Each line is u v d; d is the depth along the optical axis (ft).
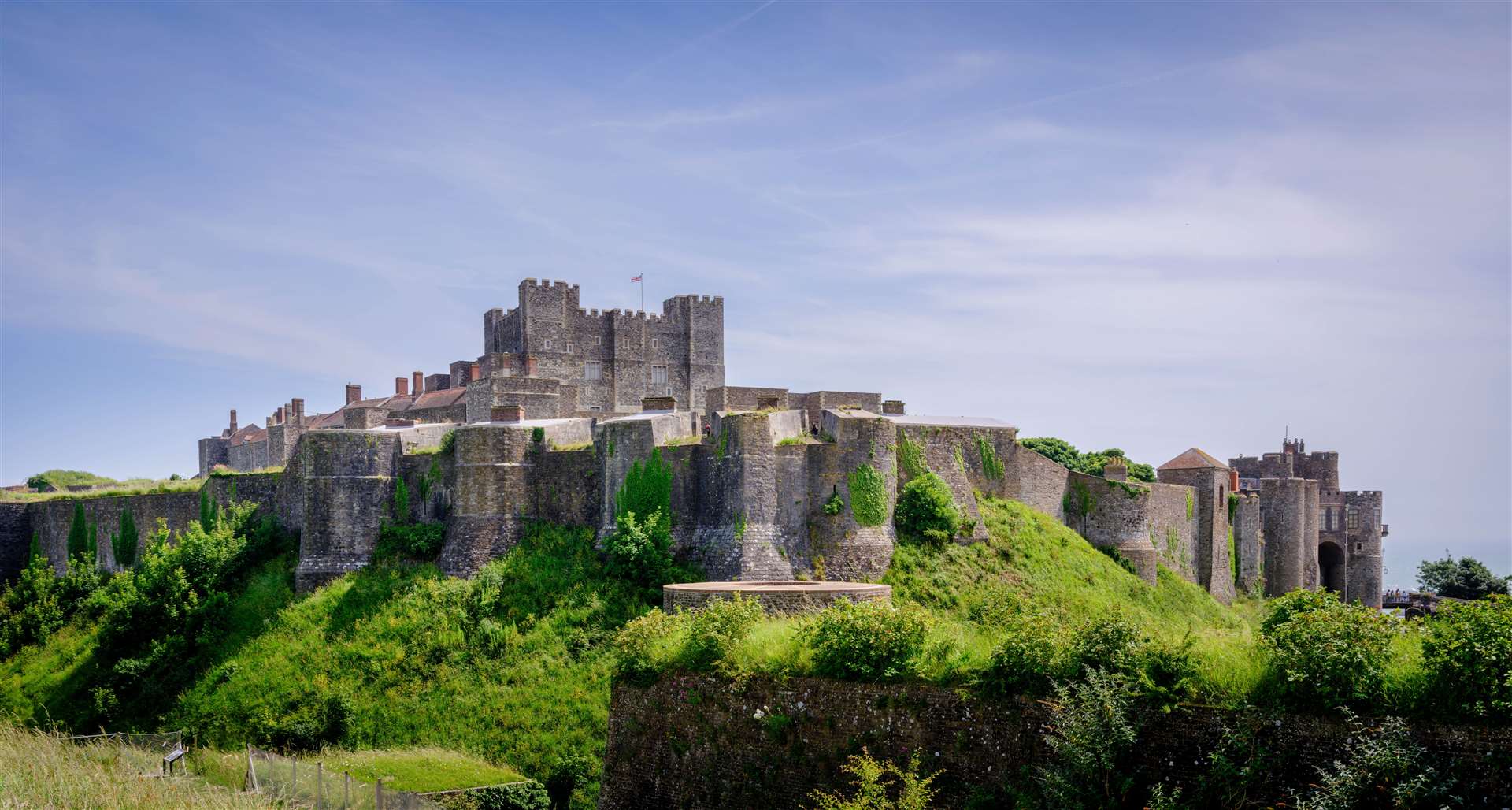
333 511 191.62
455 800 129.39
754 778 97.09
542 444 196.54
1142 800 76.59
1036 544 203.72
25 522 242.58
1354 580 363.35
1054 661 84.48
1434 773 67.15
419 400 359.46
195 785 118.42
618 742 110.01
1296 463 404.57
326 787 119.65
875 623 95.14
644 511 185.47
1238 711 75.77
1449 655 70.44
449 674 161.89
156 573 191.62
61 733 174.29
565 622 168.55
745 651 103.55
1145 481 324.80
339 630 173.68
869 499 184.85
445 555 186.50
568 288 385.50
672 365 406.62
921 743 88.17
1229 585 272.51
